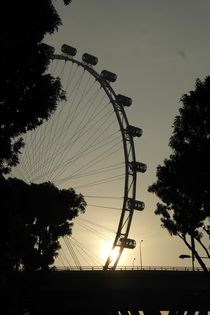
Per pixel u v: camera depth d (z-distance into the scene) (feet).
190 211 118.11
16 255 200.03
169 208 125.39
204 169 113.29
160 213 125.80
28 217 230.07
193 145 114.32
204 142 113.39
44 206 234.58
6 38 72.84
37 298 271.49
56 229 238.89
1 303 161.68
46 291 279.69
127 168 297.33
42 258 217.36
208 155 112.27
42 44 77.82
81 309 302.25
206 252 119.85
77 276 293.02
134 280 299.38
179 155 116.98
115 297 306.76
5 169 79.05
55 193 241.96
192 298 306.76
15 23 72.54
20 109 74.18
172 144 118.01
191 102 116.37
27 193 231.09
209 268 280.51
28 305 267.80
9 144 75.31
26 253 209.15
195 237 120.06
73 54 295.07
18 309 196.44
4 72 73.31
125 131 303.27
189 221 118.62
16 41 73.00
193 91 117.19
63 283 288.92
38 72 75.77
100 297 303.27
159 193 121.80
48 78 77.15
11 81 74.43
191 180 114.62
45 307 280.10
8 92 74.02
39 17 74.28
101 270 294.87
